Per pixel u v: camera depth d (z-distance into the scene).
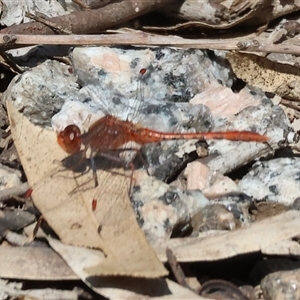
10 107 0.25
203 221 0.23
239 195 0.24
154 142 0.24
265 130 0.25
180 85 0.26
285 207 0.24
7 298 0.22
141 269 0.21
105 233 0.22
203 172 0.24
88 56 0.26
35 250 0.22
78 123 0.24
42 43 0.26
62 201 0.23
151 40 0.26
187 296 0.21
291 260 0.22
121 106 0.25
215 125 0.25
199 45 0.26
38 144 0.24
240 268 0.23
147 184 0.23
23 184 0.23
